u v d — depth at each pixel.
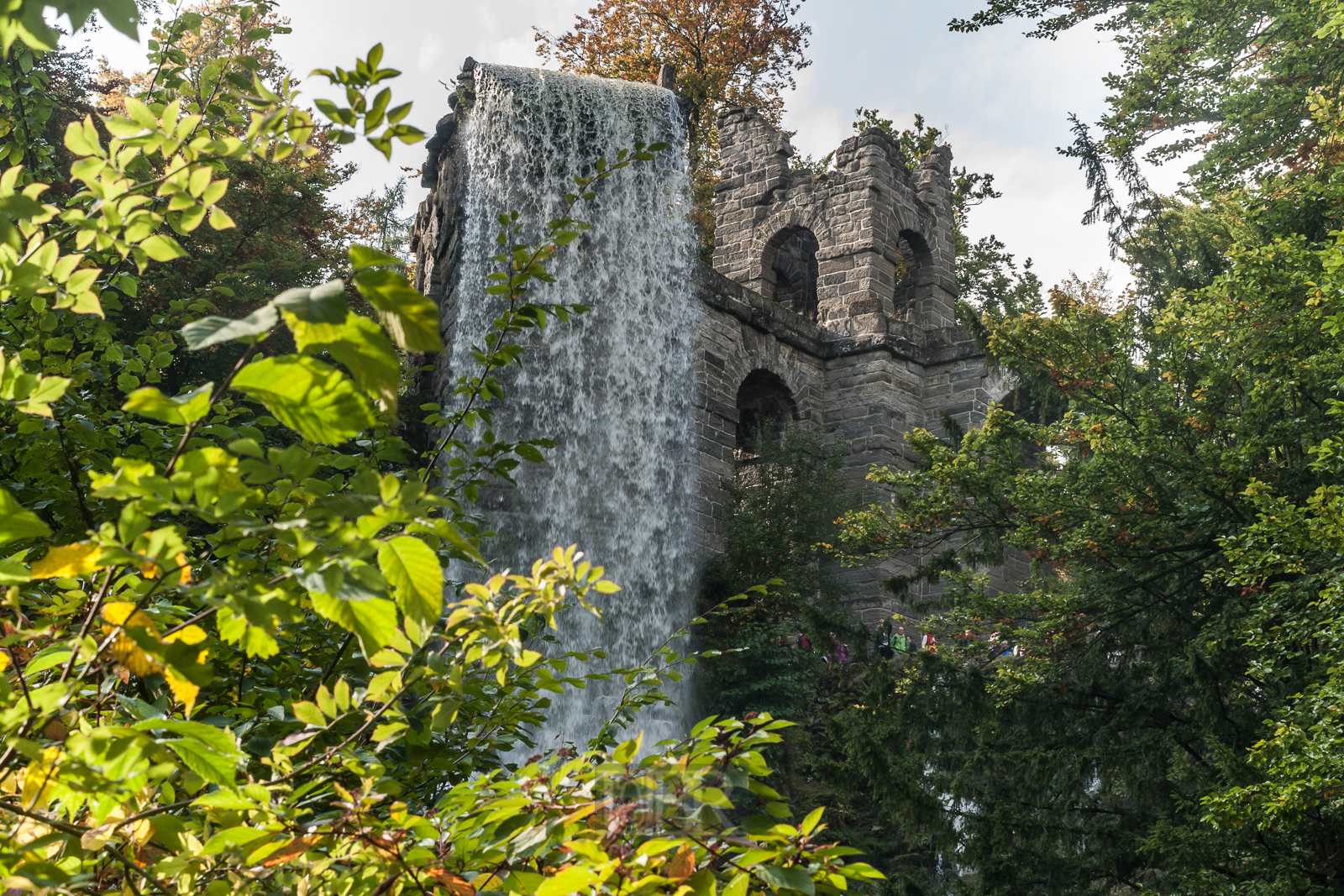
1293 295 13.94
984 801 16.20
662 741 2.73
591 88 29.06
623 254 28.34
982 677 17.09
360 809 2.59
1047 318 17.19
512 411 25.80
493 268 27.16
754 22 42.88
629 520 26.92
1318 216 14.80
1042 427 17.58
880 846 19.55
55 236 2.62
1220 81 27.06
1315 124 19.95
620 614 25.64
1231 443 16.39
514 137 27.91
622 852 2.41
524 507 25.39
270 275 22.05
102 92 22.59
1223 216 21.25
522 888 2.53
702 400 29.08
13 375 2.28
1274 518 11.61
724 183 35.97
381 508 2.00
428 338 1.81
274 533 2.10
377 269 1.81
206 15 5.25
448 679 2.89
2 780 2.24
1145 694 15.72
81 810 2.79
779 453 27.03
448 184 29.30
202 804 2.46
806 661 23.22
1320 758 9.57
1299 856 12.12
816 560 25.98
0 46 1.89
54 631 2.33
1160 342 16.81
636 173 28.94
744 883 2.39
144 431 5.07
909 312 35.91
